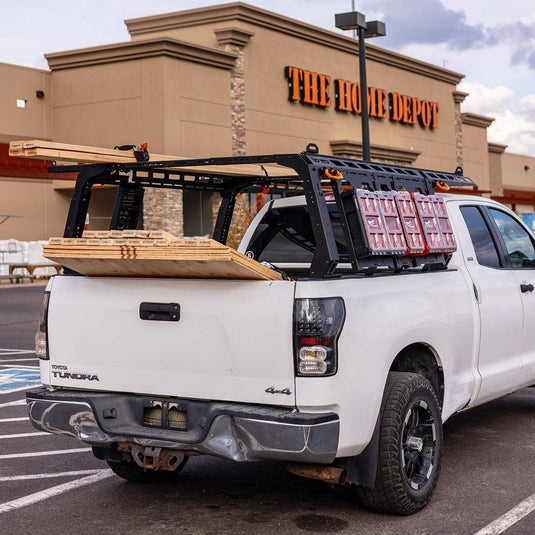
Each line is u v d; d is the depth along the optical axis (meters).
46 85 31.83
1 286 27.81
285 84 35.19
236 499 5.76
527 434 7.47
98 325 5.38
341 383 4.79
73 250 5.15
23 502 5.76
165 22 34.56
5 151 26.64
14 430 7.99
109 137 30.72
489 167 57.78
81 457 6.96
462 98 48.78
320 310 4.74
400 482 5.17
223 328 4.95
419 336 5.54
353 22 20.28
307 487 6.00
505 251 7.13
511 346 6.95
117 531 5.16
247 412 4.78
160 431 5.13
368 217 5.16
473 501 5.59
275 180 7.22
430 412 5.49
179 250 4.80
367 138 20.84
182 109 30.28
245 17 33.09
